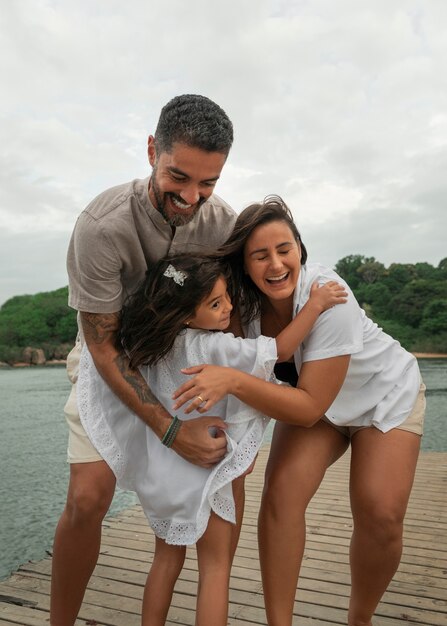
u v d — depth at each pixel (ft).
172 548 6.95
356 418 7.32
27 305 209.46
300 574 10.38
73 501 7.06
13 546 16.20
